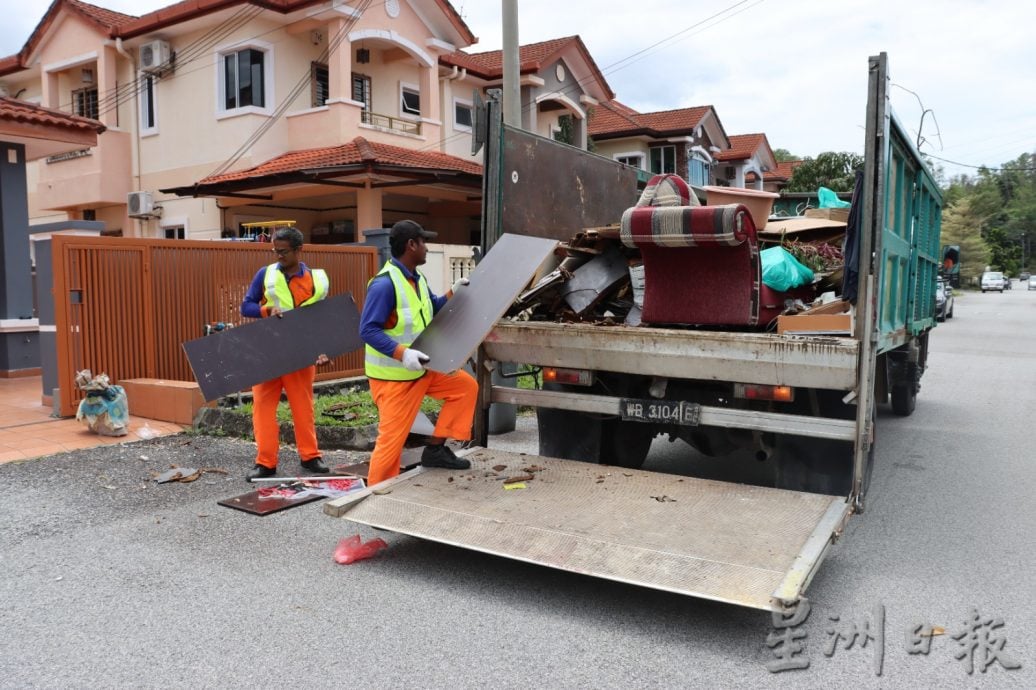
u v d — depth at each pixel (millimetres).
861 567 4441
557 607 3891
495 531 4117
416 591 4074
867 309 4332
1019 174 113438
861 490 4477
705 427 5285
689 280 4902
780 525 4078
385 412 4988
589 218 6852
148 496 5656
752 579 3498
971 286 71625
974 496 5918
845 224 6105
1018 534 5027
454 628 3652
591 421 5621
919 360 8789
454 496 4625
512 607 3887
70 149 11922
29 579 4199
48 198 19672
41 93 21031
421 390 5020
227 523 5090
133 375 8570
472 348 4629
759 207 5879
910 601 3971
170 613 3797
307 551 4625
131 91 18484
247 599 3959
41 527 5004
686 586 3508
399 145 18156
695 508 4359
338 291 10281
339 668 3283
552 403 5344
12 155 11117
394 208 18984
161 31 17312
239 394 8008
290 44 17188
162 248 8711
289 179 14617
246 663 3324
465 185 15969
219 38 16750
